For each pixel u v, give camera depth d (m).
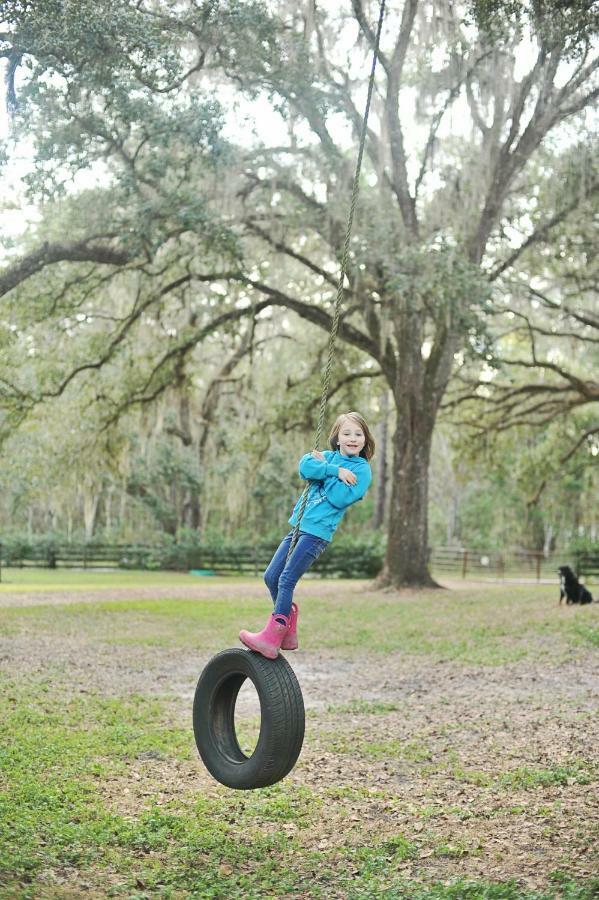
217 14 17.06
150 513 42.66
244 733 10.07
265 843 6.71
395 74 22.77
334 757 9.15
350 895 5.66
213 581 33.69
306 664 14.67
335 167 22.00
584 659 14.10
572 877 5.80
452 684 12.89
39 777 7.98
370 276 23.44
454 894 5.56
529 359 38.53
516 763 8.70
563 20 15.34
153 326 27.17
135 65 15.37
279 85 19.56
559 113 22.88
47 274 22.66
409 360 25.97
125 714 10.62
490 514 58.09
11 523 47.22
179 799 7.78
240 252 20.33
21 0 14.08
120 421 30.12
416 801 7.75
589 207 24.09
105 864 6.12
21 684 12.16
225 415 36.84
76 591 27.14
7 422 24.73
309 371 30.67
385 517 50.81
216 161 18.69
